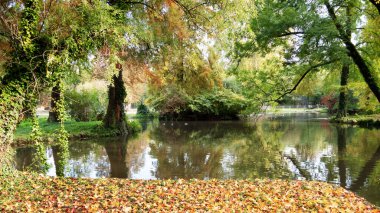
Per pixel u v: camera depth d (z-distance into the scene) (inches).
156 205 264.1
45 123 1027.3
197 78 864.3
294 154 594.9
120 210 249.9
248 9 429.7
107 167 510.3
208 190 308.3
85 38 347.3
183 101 1480.1
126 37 458.9
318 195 297.0
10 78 322.0
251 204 270.5
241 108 1520.7
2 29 343.6
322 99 1881.2
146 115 1824.6
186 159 568.7
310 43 548.4
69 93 1160.2
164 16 548.7
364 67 577.6
